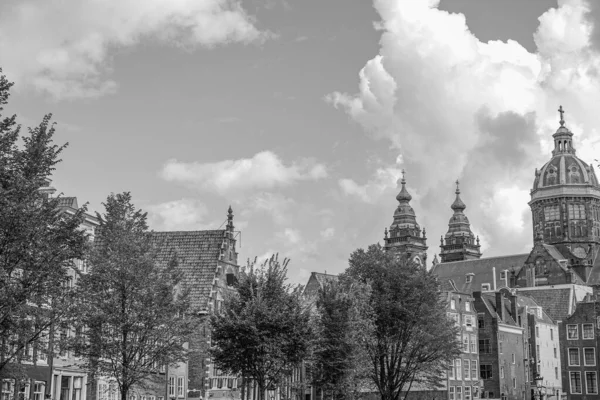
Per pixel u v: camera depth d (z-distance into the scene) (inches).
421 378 4303.6
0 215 1512.1
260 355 2406.5
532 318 5974.4
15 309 1513.3
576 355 5147.6
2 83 1558.8
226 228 3503.9
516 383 5516.7
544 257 7716.5
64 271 1617.9
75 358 2492.6
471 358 5255.9
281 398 3201.3
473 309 5369.1
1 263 1524.4
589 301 5664.4
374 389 3786.9
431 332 3467.0
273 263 2583.7
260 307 2434.8
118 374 2078.0
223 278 3435.0
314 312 2992.1
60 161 1660.9
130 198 2204.7
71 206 2476.6
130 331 2092.8
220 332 2445.9
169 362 2187.5
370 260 3540.8
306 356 2527.1
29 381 2142.0
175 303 2180.1
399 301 3435.0
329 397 2999.5
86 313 2016.5
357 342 3053.6
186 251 3467.0
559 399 6141.7
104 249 2126.0
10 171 1568.7
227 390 3376.0
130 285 2101.4
